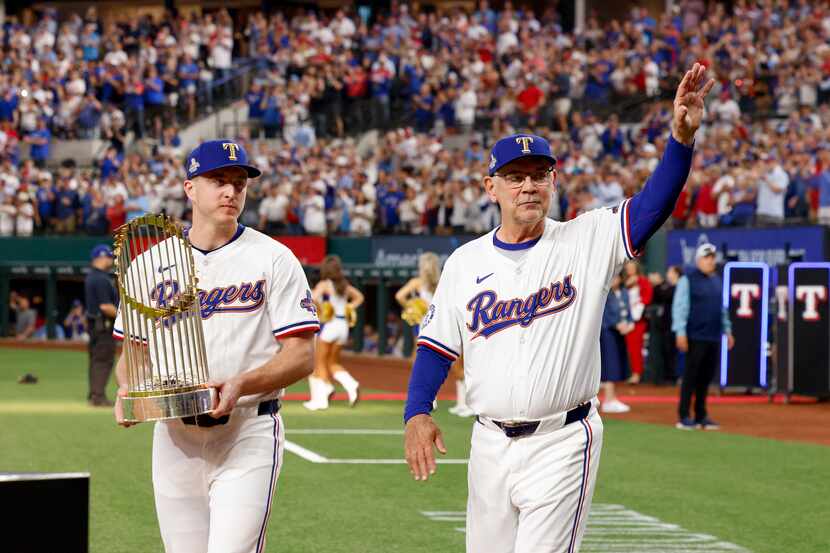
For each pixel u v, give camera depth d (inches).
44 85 3412.9
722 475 1074.1
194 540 501.7
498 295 475.2
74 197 3073.3
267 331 502.3
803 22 2962.6
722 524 860.0
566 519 468.1
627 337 2064.5
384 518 869.2
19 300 3080.7
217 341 497.0
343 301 1598.2
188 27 3629.4
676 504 935.7
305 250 2773.1
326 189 2844.5
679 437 1337.4
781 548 783.7
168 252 497.7
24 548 369.7
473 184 2674.7
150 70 3376.0
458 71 3280.0
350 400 1610.5
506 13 3462.1
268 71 3410.4
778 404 1733.5
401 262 2682.1
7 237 3038.9
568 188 2501.2
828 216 2148.1
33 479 370.6
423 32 3479.3
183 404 460.1
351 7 3988.7
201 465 492.7
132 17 4340.6
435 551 766.5
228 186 495.5
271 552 761.6
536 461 470.9
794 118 2583.7
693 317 1397.6
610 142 2755.9
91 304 1587.1
